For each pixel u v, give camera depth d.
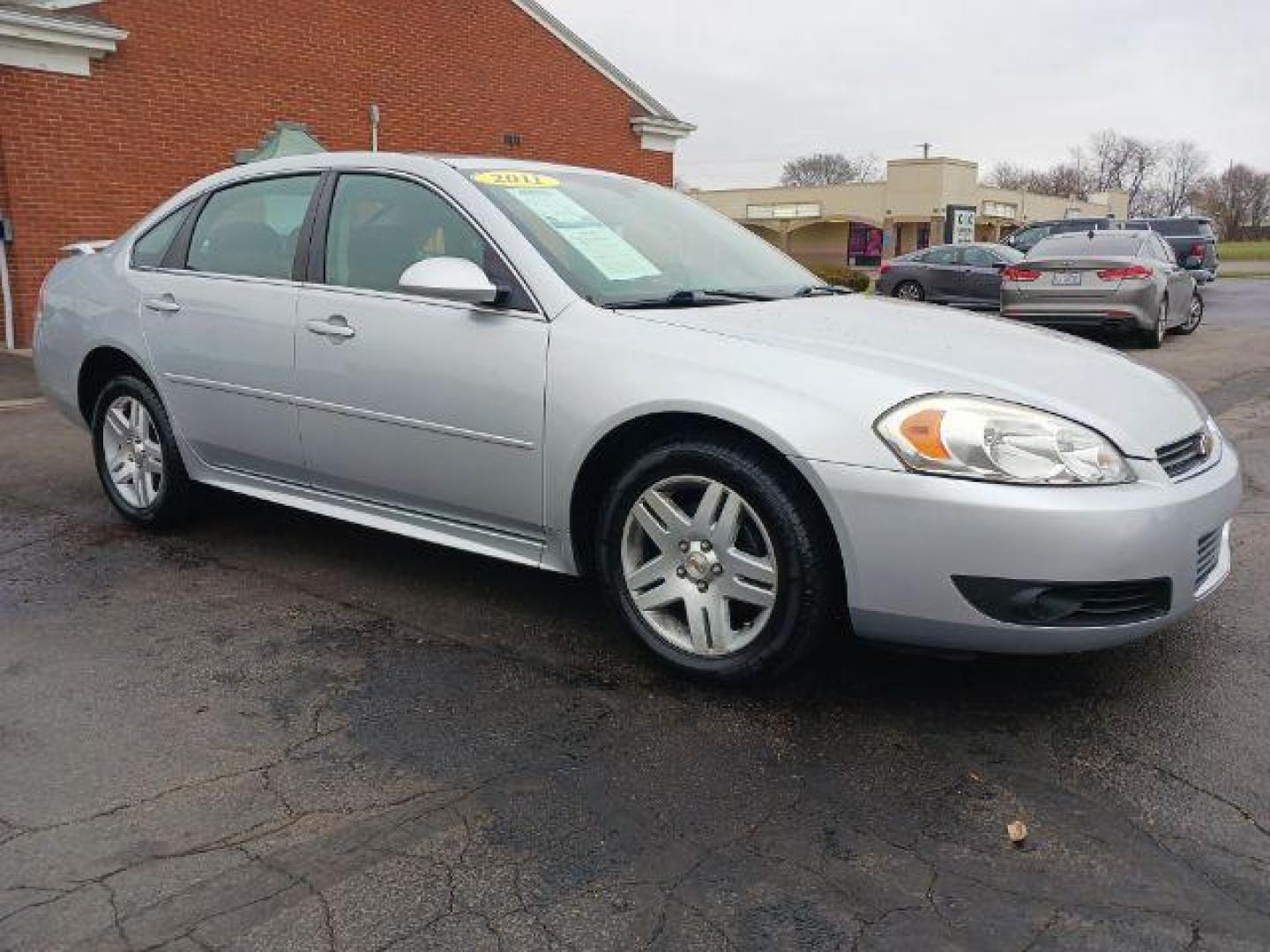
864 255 52.69
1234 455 3.26
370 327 3.58
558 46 16.62
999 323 3.75
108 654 3.35
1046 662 3.25
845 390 2.77
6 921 2.06
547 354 3.18
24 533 4.64
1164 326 12.08
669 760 2.69
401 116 14.52
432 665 3.27
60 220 11.12
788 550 2.83
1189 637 3.44
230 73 12.47
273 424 3.94
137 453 4.58
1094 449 2.68
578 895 2.16
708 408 2.86
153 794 2.53
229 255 4.16
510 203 3.54
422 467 3.53
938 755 2.71
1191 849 2.30
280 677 3.18
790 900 2.14
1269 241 81.31
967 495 2.59
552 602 3.79
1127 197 66.81
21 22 10.35
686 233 4.02
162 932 2.04
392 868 2.24
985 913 2.10
